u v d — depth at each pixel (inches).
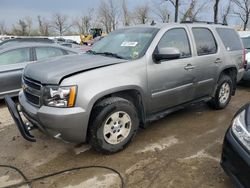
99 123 135.1
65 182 123.4
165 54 151.4
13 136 171.5
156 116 165.9
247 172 97.9
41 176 128.0
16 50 247.9
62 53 277.1
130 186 120.1
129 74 143.9
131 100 154.0
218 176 126.9
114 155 145.7
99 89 131.2
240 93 283.1
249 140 101.1
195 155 145.8
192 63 178.2
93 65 138.8
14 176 128.4
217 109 219.6
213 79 200.4
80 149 152.8
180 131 177.5
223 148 113.3
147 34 165.6
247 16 1259.2
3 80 232.7
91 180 124.6
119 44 170.1
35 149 153.6
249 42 347.9
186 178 125.6
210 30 201.9
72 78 127.1
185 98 180.9
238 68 226.4
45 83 128.9
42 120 128.2
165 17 1102.4
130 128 148.6
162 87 160.9
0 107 233.3
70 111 124.4
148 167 134.4
